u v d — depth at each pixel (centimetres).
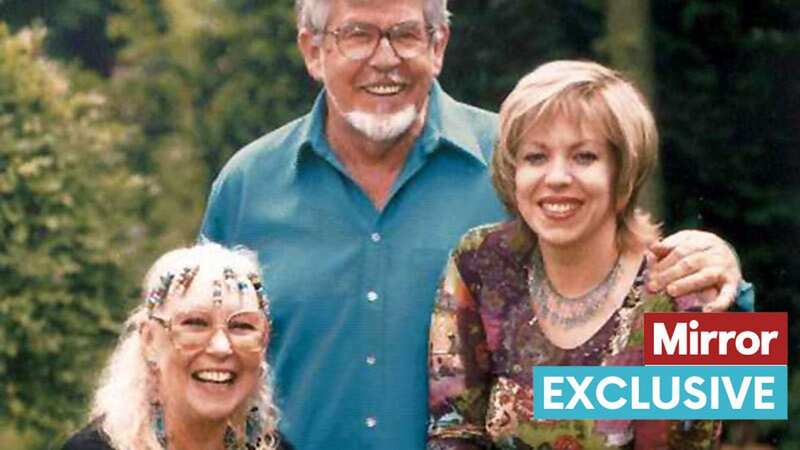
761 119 1414
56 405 1148
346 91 616
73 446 553
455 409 582
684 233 561
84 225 1167
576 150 555
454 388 581
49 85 1192
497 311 575
